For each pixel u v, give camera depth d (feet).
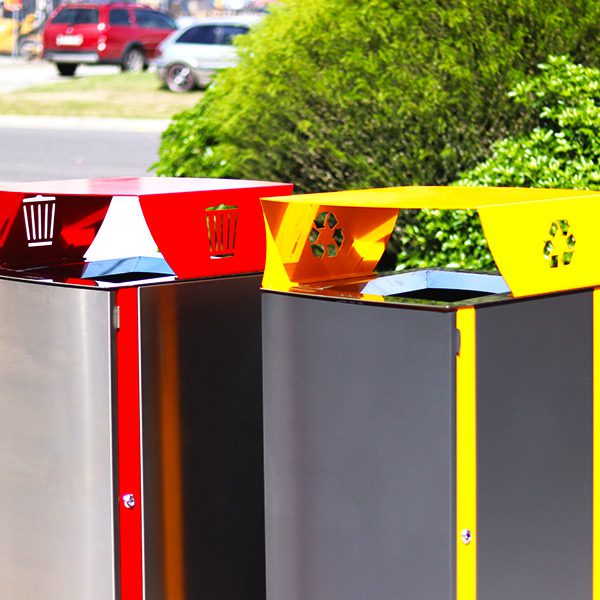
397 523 17.17
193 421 20.43
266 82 40.40
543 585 18.02
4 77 176.76
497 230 16.96
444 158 38.63
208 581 21.03
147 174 90.53
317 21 39.73
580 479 18.40
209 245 20.57
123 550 19.84
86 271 23.54
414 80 38.22
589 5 37.91
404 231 38.63
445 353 16.40
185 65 146.92
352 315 17.30
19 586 21.07
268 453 18.67
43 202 23.32
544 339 17.63
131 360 19.56
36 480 20.48
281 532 18.65
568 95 35.50
